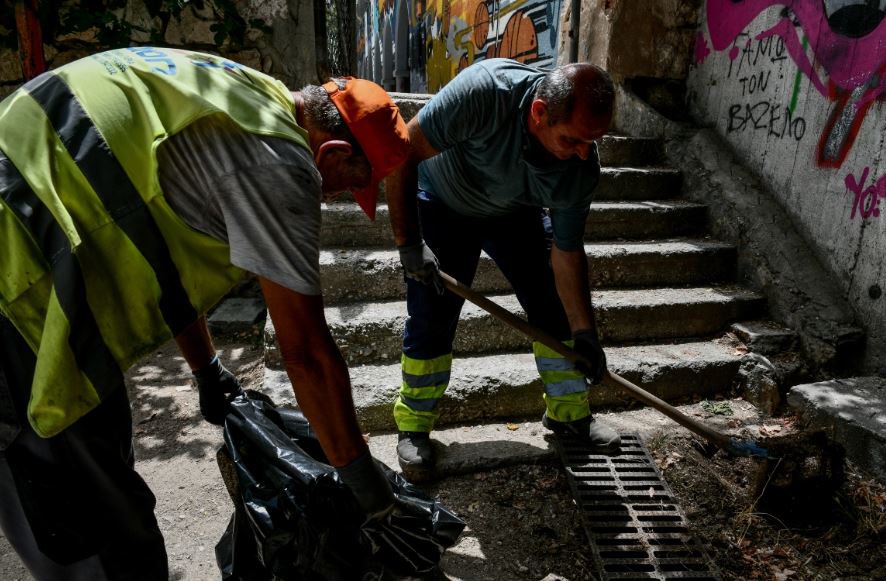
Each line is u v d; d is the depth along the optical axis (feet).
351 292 11.19
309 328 4.31
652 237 13.88
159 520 7.50
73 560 4.44
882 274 10.41
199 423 9.69
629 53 16.47
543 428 9.48
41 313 3.94
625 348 11.15
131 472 4.73
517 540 7.34
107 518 4.58
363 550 5.49
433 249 7.95
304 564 5.32
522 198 7.38
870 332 10.66
